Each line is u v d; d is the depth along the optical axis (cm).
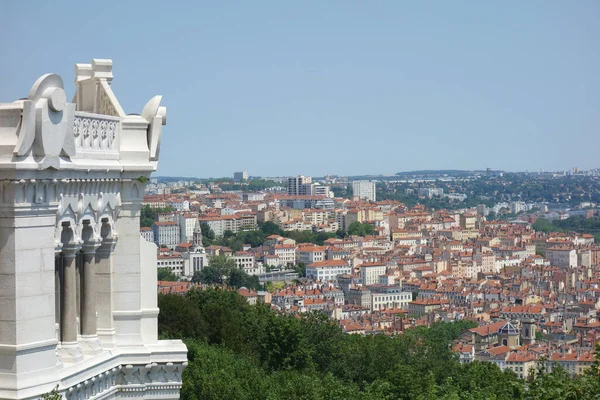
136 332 8362
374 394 19288
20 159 6588
